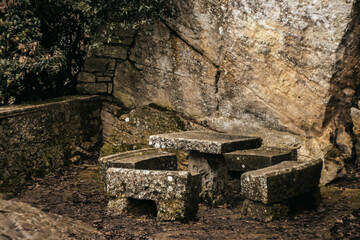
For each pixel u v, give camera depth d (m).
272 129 8.60
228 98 8.97
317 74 7.85
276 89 8.36
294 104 8.26
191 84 9.27
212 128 9.16
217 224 5.37
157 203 5.53
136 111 9.05
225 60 8.83
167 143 6.41
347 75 7.86
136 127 8.81
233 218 5.67
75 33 10.05
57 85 10.02
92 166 8.44
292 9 7.81
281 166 5.88
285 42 8.00
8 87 8.76
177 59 9.34
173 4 9.00
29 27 8.33
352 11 7.28
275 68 8.25
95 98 9.65
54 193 6.66
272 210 5.48
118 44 9.88
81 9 8.59
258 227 5.16
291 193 5.64
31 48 8.10
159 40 9.46
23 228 4.26
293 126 8.39
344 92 8.09
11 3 7.91
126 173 5.73
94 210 5.90
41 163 7.61
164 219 5.44
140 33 9.64
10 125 6.89
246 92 8.73
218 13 8.66
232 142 6.05
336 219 5.43
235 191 7.23
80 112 8.98
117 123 8.85
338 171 7.85
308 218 5.56
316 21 7.63
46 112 7.80
